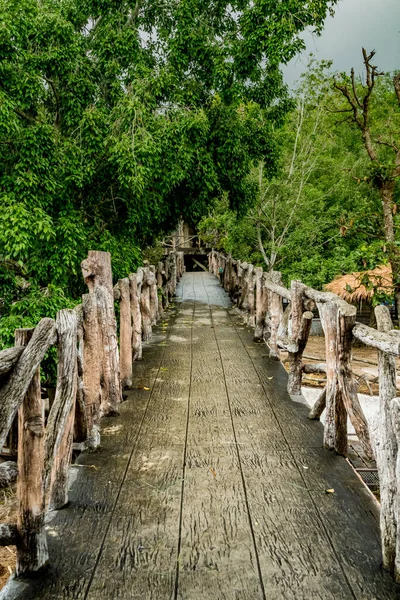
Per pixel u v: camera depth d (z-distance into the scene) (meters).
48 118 10.21
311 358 10.28
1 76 8.27
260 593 1.91
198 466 2.99
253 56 10.73
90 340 3.39
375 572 2.02
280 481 2.79
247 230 15.21
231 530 2.32
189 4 10.45
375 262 7.08
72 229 8.51
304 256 14.05
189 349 6.24
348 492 2.66
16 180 8.00
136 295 5.59
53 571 2.04
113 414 3.85
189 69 11.62
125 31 10.09
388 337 2.05
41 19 8.68
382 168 7.74
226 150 10.70
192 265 27.22
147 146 8.49
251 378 4.90
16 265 9.51
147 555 2.14
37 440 2.01
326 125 16.44
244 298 9.39
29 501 2.00
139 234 11.78
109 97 10.45
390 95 18.17
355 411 2.86
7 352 1.85
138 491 2.68
